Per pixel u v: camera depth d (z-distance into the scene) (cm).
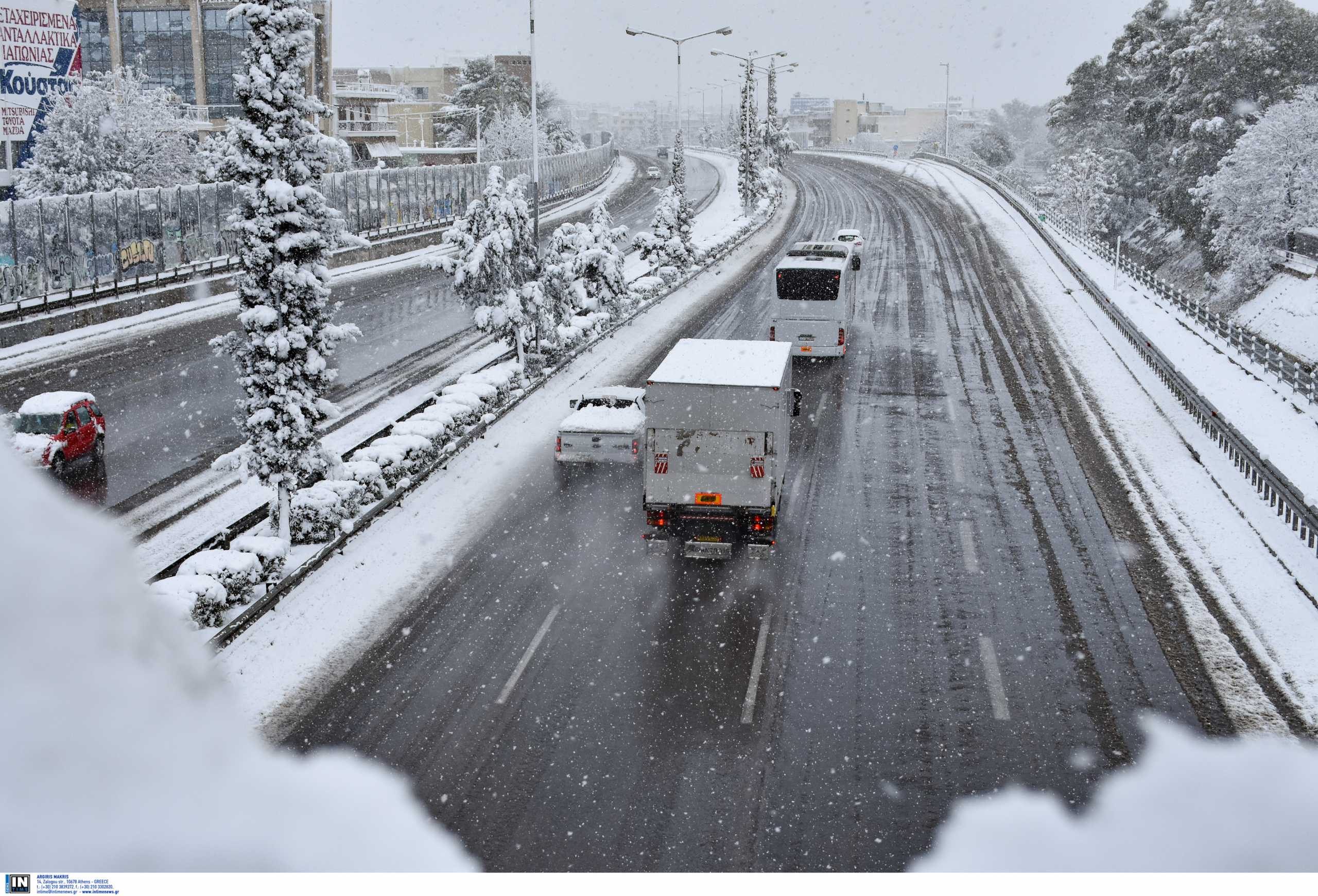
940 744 1366
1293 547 2033
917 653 1633
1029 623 1739
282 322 1998
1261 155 6266
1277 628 1694
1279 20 8050
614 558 2033
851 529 2191
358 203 6681
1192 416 3038
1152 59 10069
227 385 3416
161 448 2727
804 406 3206
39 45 5550
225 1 8406
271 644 1652
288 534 2033
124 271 4794
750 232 7675
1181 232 8862
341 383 3472
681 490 1948
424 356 3916
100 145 5588
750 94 8431
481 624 1742
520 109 12838
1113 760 1315
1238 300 6325
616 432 2612
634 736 1391
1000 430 2944
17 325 3919
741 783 1280
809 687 1525
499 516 2278
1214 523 2184
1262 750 1324
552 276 3784
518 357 3491
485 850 1142
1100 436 2864
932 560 2016
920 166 12769
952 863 1115
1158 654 1620
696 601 1834
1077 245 6825
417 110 13288
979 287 5394
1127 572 1948
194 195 5288
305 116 1984
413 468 2466
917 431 2933
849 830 1181
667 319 4631
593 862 1124
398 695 1504
